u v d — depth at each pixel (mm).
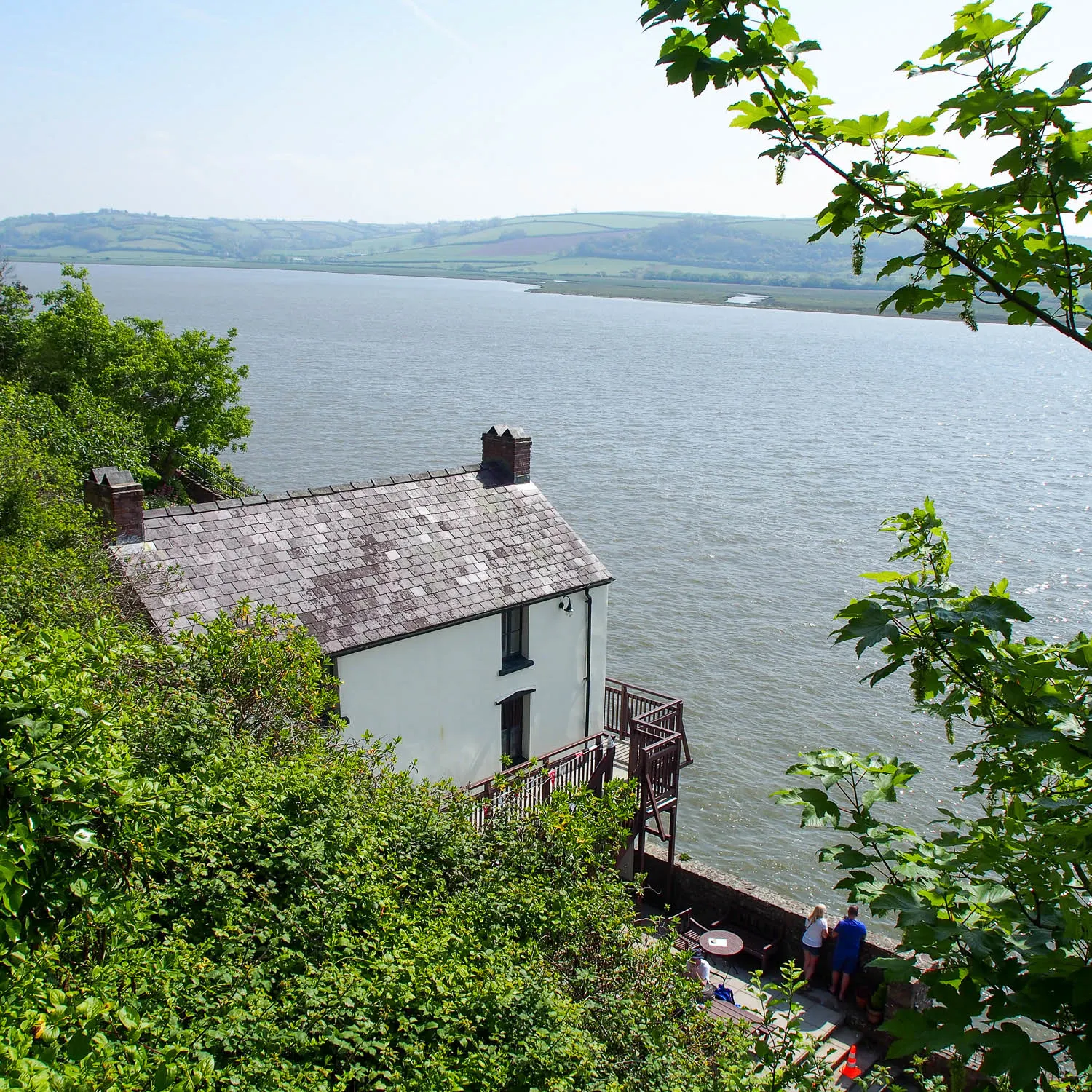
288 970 9562
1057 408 112875
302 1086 7809
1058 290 5258
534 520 24719
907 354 193875
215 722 12477
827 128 5102
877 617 5461
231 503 20953
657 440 83125
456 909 11359
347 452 71000
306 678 15000
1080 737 5164
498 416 89875
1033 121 4785
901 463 76438
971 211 5207
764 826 30281
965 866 5379
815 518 59750
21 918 7773
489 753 23078
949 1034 4371
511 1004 9578
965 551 52969
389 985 9188
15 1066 5660
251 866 10727
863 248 5488
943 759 33812
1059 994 4441
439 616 21141
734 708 36688
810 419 97812
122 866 8531
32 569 14594
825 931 18016
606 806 13953
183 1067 6883
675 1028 10906
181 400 43094
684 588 47844
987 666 5293
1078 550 53531
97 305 43250
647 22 4805
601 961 11805
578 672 24875
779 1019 16453
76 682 8391
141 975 8086
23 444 19719
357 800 12438
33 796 7652
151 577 18000
